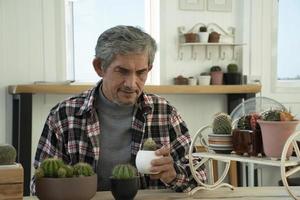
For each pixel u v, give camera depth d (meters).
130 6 3.62
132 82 1.42
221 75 3.55
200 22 3.68
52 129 1.65
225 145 1.29
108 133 1.63
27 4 3.33
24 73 3.35
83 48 3.53
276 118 1.16
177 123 1.73
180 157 1.67
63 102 1.68
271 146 1.17
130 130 1.64
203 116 3.75
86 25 3.53
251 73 3.80
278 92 3.90
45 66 3.39
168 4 3.61
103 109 1.63
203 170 1.50
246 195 1.34
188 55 3.67
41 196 1.12
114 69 1.43
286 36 3.97
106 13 3.57
